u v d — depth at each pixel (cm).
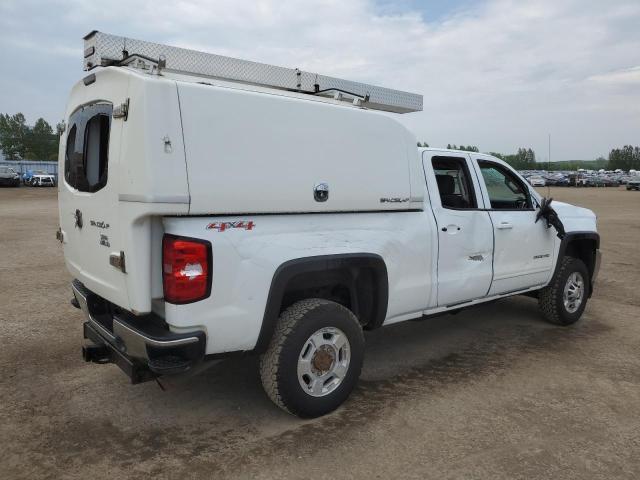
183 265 296
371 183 385
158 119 283
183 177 291
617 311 664
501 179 533
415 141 420
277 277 331
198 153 296
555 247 570
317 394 362
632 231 1538
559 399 403
